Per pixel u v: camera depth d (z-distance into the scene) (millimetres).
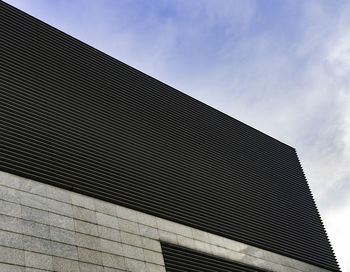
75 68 21906
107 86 22734
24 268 15141
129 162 20984
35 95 19406
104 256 17359
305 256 25984
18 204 16203
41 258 15711
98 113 21312
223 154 26125
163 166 22344
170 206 21125
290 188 28734
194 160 24156
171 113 25031
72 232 17016
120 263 17672
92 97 21625
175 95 26125
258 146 28938
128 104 23062
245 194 25453
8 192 16203
